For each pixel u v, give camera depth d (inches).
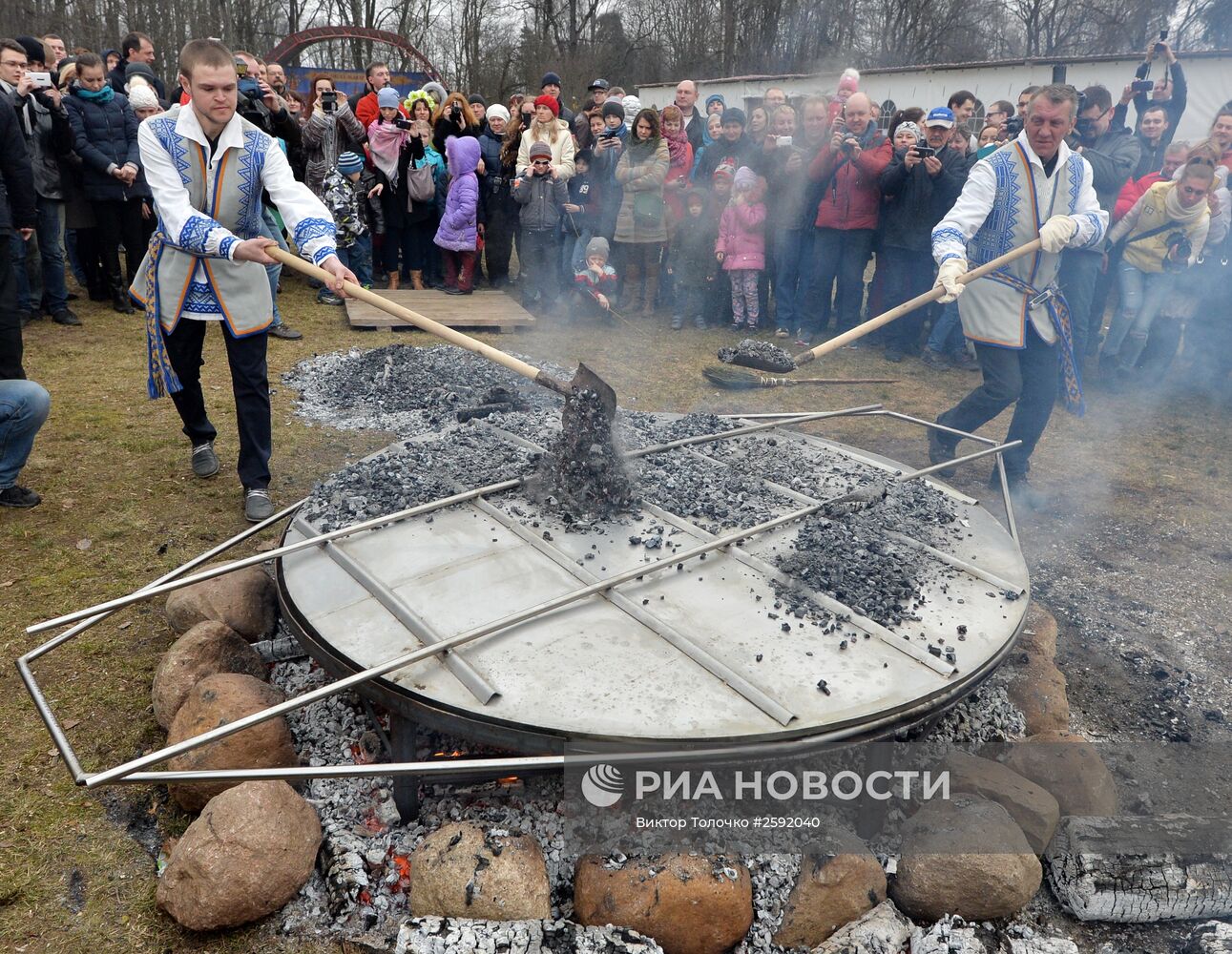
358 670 92.4
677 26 908.6
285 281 362.0
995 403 174.1
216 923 83.1
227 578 125.1
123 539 153.2
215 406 217.9
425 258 362.3
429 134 330.6
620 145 335.6
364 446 199.6
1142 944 91.4
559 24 1095.6
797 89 582.9
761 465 148.3
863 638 99.8
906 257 286.5
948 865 89.5
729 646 96.8
